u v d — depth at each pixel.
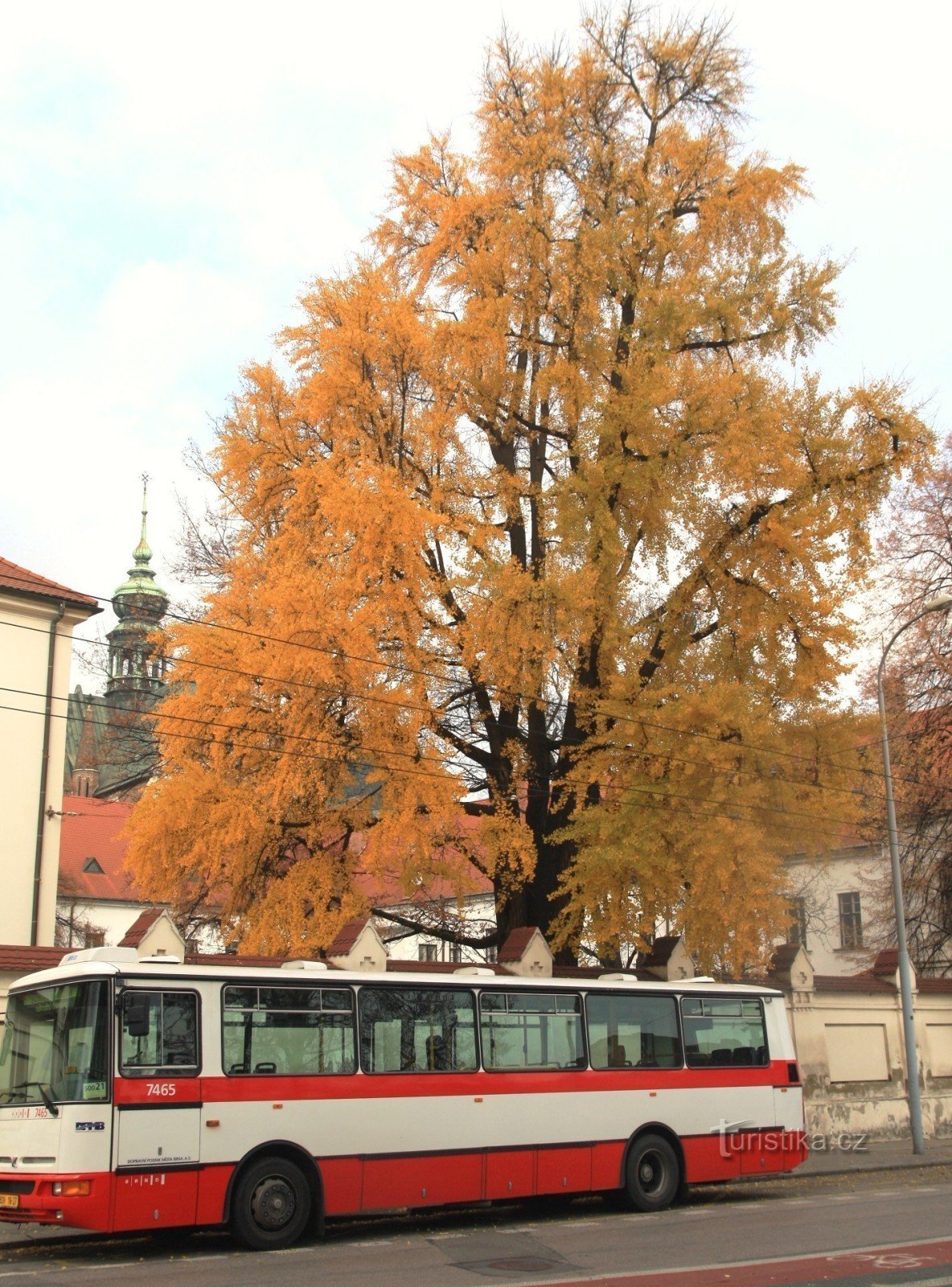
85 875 63.44
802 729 21.88
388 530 21.08
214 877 21.64
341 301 23.02
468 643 21.69
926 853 33.03
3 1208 12.41
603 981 17.28
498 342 23.16
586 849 21.08
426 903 30.39
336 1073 14.15
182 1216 12.58
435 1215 16.48
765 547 22.59
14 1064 13.21
